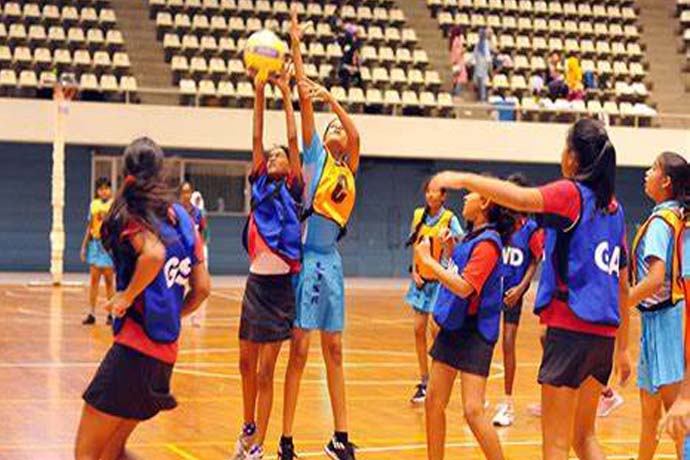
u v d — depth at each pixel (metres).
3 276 30.20
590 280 7.00
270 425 11.38
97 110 30.30
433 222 12.14
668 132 33.66
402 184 34.19
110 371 6.45
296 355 9.40
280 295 9.21
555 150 33.12
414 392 13.59
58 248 27.53
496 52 35.88
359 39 34.25
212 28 34.00
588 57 37.19
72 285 27.67
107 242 6.50
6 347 16.50
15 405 11.98
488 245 8.06
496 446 8.13
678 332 8.13
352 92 32.69
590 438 7.35
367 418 11.87
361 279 33.53
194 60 32.88
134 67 33.00
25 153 31.55
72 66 31.97
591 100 35.56
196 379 14.14
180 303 6.62
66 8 33.34
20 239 31.66
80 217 31.86
